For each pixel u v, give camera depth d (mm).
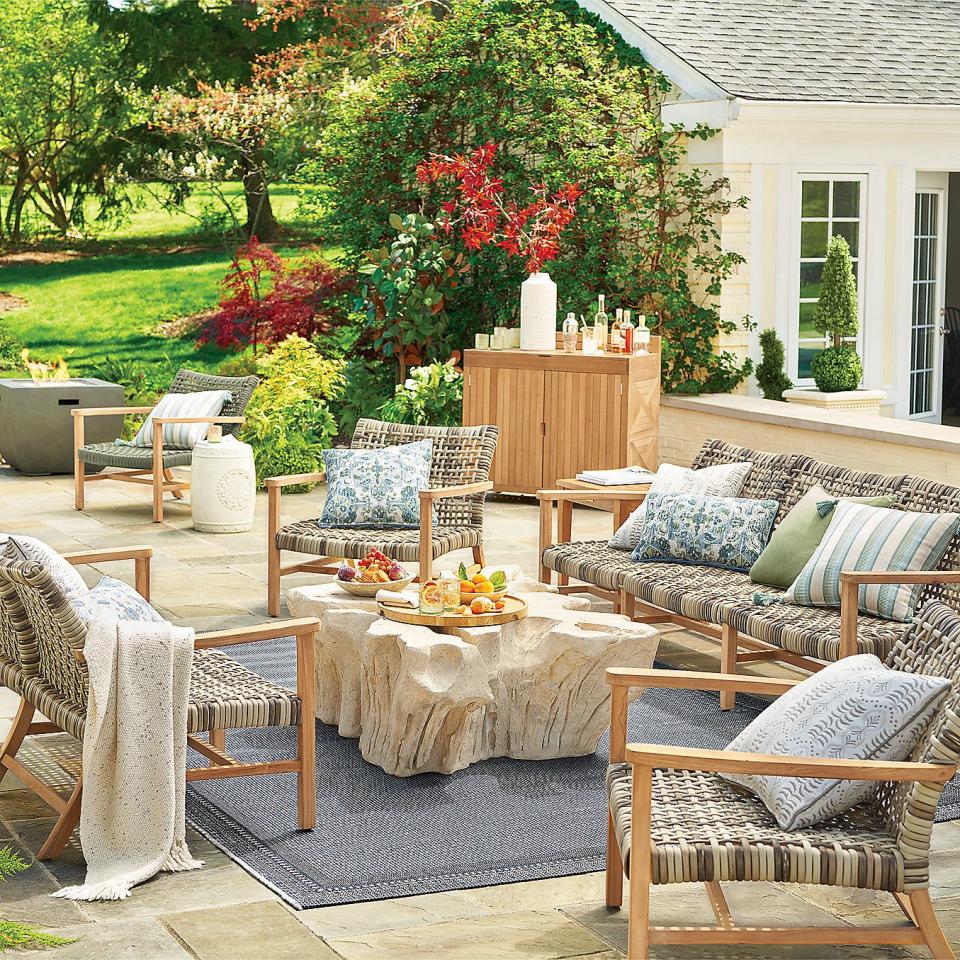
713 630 5770
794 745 3248
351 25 15070
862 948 3480
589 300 10523
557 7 11195
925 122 10773
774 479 6117
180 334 15812
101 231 15688
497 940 3477
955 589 4910
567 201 10359
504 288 11102
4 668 4332
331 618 5062
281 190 15812
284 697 4125
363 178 11719
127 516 9414
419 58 11438
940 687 3215
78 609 3893
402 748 4723
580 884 3863
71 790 4441
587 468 9648
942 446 8094
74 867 3916
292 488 10297
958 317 13219
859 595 5098
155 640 3830
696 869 3023
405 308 11000
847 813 3281
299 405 10500
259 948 3404
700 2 11547
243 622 6652
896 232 10977
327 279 14023
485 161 10258
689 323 10414
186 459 9414
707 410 9938
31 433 10828
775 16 11656
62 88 15453
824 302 10414
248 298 14242
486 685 4715
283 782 4691
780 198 10500
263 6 15375
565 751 4992
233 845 4121
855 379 10516
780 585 5547
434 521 6918
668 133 10461
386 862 3996
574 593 6199
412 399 10469
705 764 3031
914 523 5078
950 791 4602
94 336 15695
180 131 15359
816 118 10344
